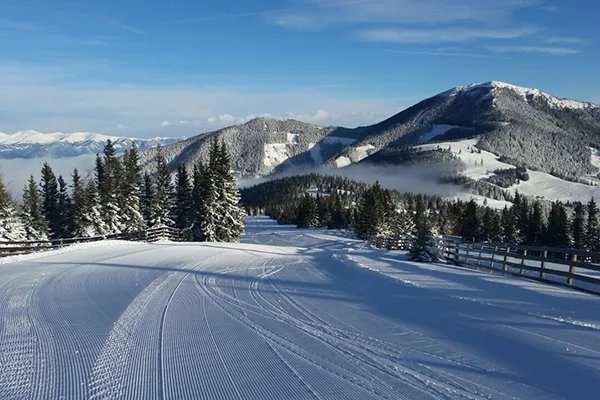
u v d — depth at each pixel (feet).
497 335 25.50
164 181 165.58
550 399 17.40
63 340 24.66
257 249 98.73
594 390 18.17
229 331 26.86
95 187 139.44
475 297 35.27
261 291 40.83
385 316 30.96
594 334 24.95
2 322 28.27
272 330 27.22
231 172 151.02
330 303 35.58
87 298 35.88
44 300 34.91
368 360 21.88
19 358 21.77
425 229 69.56
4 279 44.14
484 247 58.23
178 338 25.32
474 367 20.88
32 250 74.08
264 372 20.16
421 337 25.79
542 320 28.02
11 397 17.40
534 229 207.82
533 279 44.37
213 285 43.42
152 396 17.56
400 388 18.39
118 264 57.31
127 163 154.71
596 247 193.88
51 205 170.19
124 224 147.43
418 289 39.32
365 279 47.26
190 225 149.28
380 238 129.29
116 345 23.90
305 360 21.83
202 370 20.38
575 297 34.63
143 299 35.86
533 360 21.54
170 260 63.77
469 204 253.44
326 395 17.67
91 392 17.89
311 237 204.03
